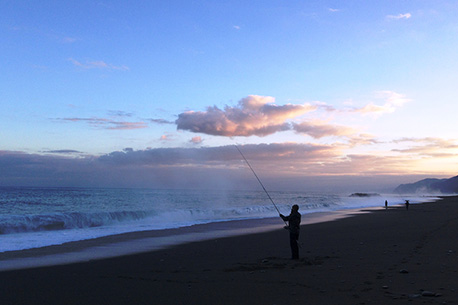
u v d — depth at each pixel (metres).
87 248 12.12
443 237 13.03
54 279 7.05
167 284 6.34
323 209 42.31
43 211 33.75
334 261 8.44
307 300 4.94
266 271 7.36
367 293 5.20
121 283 6.54
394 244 11.44
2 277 7.32
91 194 74.56
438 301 4.63
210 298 5.24
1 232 16.86
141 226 20.70
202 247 12.23
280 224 22.14
